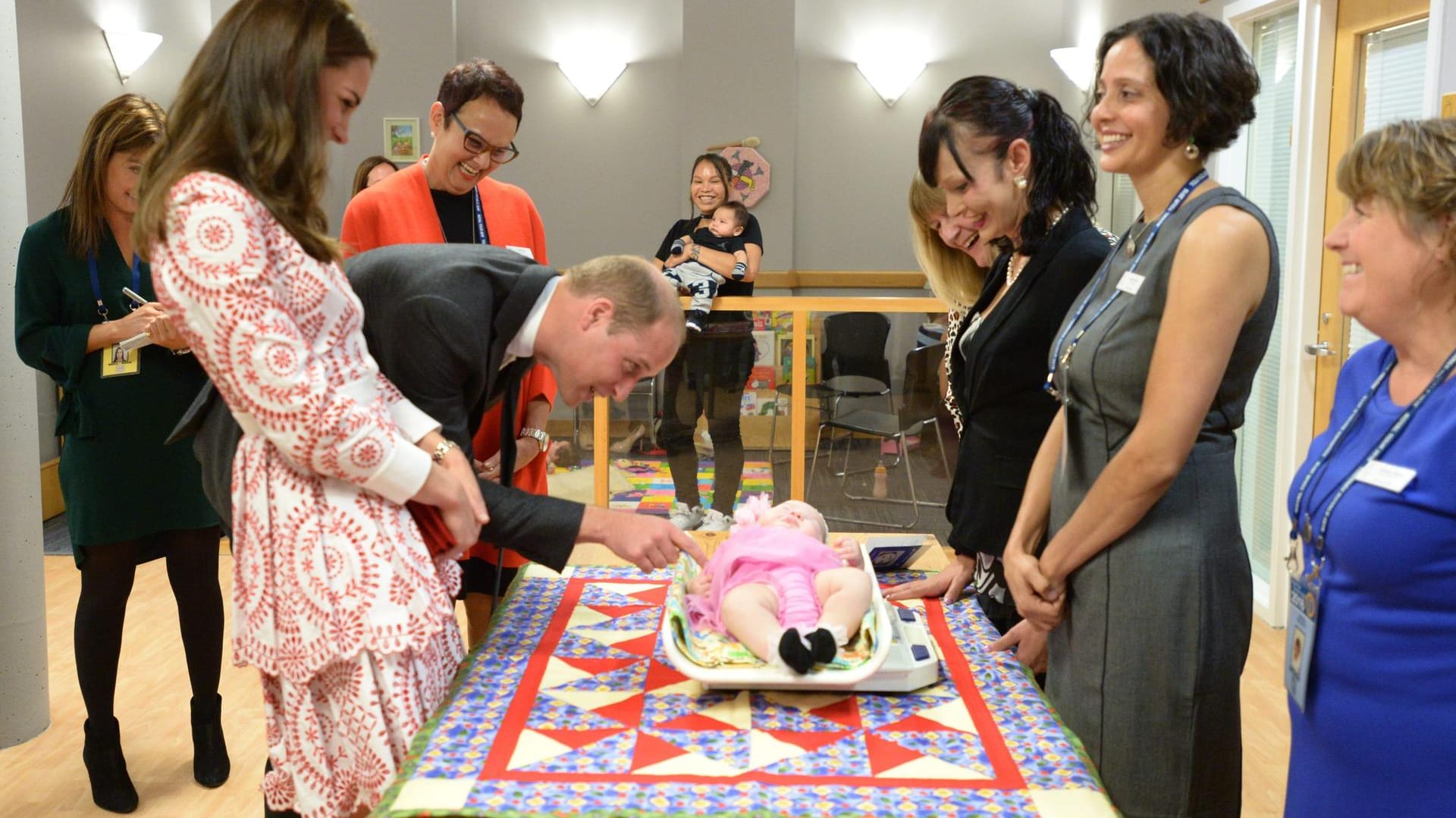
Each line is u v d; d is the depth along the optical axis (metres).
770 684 1.52
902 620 1.79
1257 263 1.47
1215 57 1.50
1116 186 5.98
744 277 4.40
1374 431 1.45
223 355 1.39
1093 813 1.26
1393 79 3.53
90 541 2.71
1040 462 1.82
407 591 1.51
